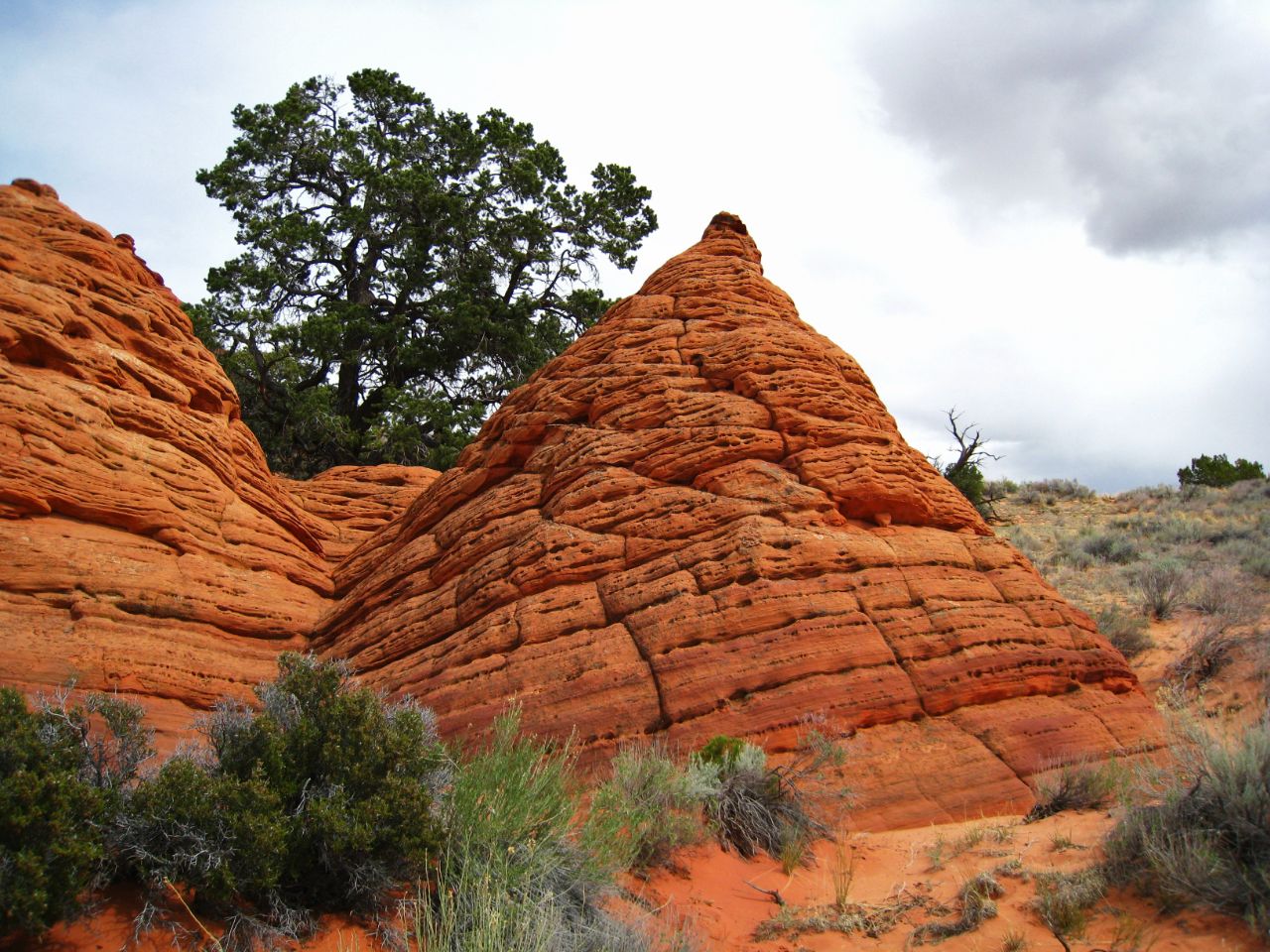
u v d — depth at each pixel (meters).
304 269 37.25
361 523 18.33
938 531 12.54
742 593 10.52
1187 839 5.62
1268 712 6.24
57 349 12.51
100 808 4.71
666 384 13.55
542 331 38.38
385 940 5.10
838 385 13.65
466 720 10.13
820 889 6.99
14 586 10.62
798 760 8.77
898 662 10.14
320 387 32.28
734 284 15.75
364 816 5.43
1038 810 8.17
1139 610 18.53
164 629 11.52
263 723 5.70
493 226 38.06
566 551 11.75
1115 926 5.37
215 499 13.70
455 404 35.94
